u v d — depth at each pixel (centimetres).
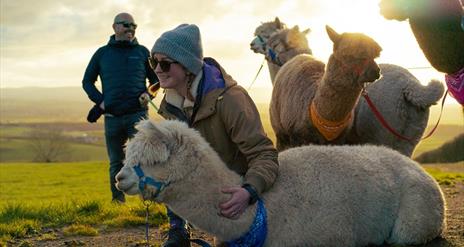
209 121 481
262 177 452
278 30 920
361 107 697
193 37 467
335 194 482
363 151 537
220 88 478
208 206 443
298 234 467
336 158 506
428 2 527
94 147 8256
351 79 586
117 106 899
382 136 693
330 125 632
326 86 607
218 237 458
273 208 464
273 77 923
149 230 693
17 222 719
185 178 438
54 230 709
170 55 461
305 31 931
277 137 761
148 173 430
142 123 443
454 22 528
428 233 518
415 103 685
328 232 473
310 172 488
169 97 498
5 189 2364
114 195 933
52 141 7625
